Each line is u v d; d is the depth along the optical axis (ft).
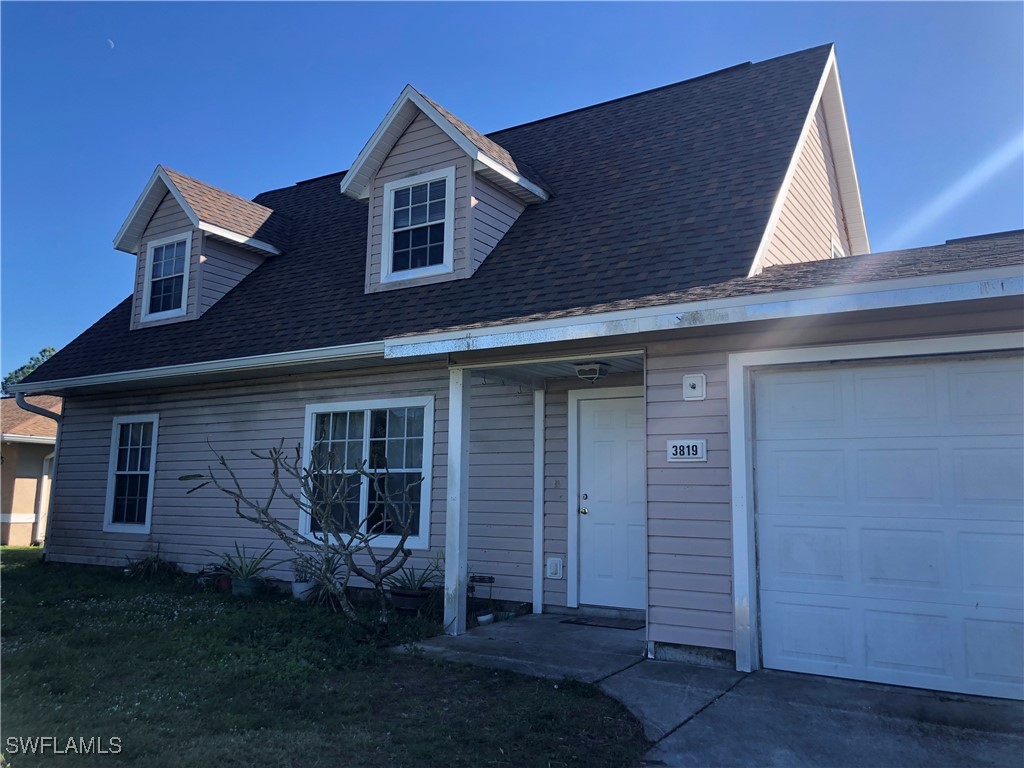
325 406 34.71
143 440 41.88
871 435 19.33
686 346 21.52
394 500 32.12
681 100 37.73
